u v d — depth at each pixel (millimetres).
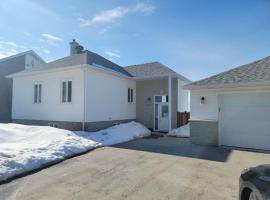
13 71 19328
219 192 4508
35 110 14422
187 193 4453
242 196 3281
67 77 13023
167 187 4773
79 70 12484
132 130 13500
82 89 12289
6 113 18391
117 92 15141
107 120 13992
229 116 9867
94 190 4590
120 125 13812
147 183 5004
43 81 14156
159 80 16359
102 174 5625
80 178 5309
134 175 5562
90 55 15891
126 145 9938
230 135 9812
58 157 6875
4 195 4301
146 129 15297
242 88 9508
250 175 3061
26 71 15000
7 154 6258
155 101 16469
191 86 10547
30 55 21219
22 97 15242
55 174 5590
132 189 4652
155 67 18141
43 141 8656
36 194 4363
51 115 13562
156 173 5734
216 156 7754
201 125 10422
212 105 10281
